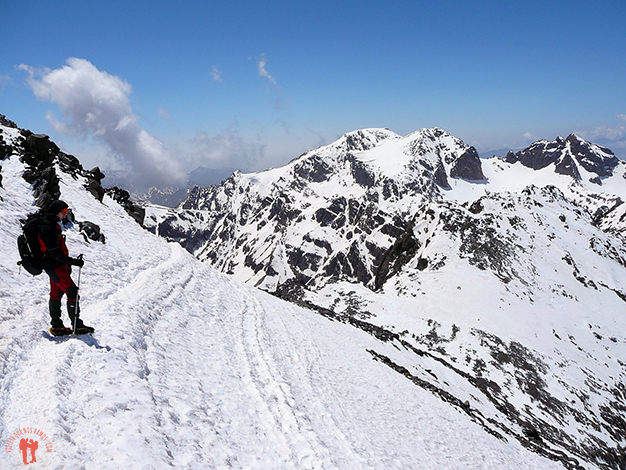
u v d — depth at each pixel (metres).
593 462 52.94
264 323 20.12
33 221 8.14
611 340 90.44
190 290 19.38
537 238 128.50
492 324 87.38
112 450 5.77
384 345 43.94
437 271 113.31
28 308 10.01
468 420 26.16
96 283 14.16
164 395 8.27
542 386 69.44
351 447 10.93
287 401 11.45
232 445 8.00
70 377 7.15
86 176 37.88
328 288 114.25
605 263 121.50
